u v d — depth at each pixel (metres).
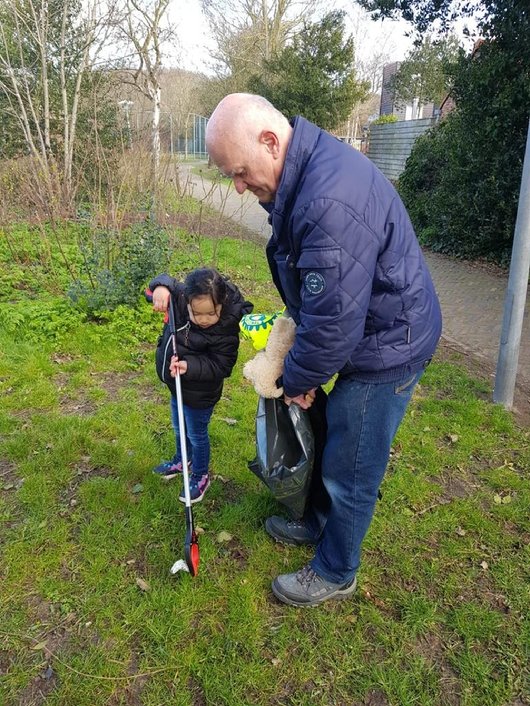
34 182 8.04
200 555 2.62
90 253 5.90
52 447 3.41
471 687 2.10
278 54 22.66
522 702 2.05
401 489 3.16
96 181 7.60
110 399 4.06
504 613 2.41
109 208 6.26
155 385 4.30
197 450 2.92
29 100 9.36
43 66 9.56
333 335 1.79
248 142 1.81
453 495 3.17
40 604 2.37
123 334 5.02
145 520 2.84
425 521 2.93
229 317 2.64
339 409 2.07
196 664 2.13
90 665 2.11
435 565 2.63
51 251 6.90
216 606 2.38
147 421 3.77
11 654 2.15
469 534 2.87
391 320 1.92
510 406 4.21
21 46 9.94
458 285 8.02
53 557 2.57
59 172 8.46
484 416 4.03
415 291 1.91
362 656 2.21
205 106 25.98
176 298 2.74
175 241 7.15
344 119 21.52
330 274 1.72
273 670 2.13
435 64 24.00
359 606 2.42
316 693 2.06
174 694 2.03
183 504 2.94
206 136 1.88
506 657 2.21
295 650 2.21
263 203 2.11
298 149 1.78
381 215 1.78
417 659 2.20
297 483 2.34
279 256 2.00
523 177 3.80
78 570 2.53
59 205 7.66
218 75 26.14
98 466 3.26
